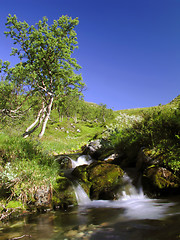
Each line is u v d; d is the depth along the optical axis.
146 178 5.62
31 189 4.85
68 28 20.95
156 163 6.01
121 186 5.70
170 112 7.10
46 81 20.95
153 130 7.09
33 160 5.85
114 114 73.75
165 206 4.35
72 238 2.91
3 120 15.52
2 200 4.46
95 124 53.62
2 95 14.98
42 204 4.79
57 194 5.29
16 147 6.41
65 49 19.98
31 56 20.30
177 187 5.21
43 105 19.30
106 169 6.56
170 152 5.75
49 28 21.08
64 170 8.05
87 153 11.82
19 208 4.40
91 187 6.00
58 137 30.11
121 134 9.36
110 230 3.16
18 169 5.09
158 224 3.26
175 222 3.26
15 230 3.35
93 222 3.63
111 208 4.60
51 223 3.68
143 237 2.76
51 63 20.50
